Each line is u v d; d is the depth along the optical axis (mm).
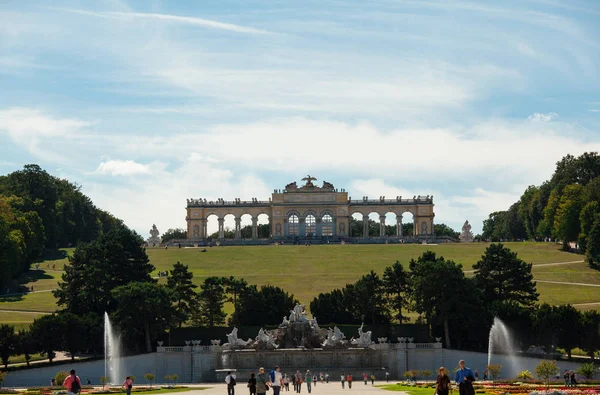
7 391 120438
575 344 165500
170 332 178500
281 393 119188
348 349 168625
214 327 180250
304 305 182250
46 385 159250
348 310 189375
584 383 130500
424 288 175250
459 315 172625
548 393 93125
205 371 166750
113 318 172000
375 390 122375
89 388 130500
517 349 171250
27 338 162375
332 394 112062
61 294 189250
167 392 121000
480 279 189500
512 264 187250
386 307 189875
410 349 168375
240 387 137875
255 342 170125
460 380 72312
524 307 181500
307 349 168875
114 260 193625
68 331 164000
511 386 119500
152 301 171250
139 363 166375
